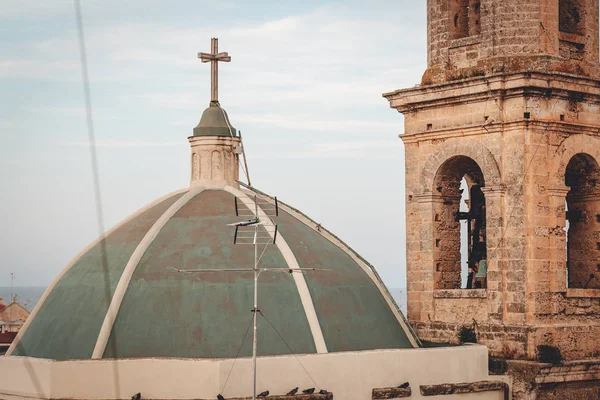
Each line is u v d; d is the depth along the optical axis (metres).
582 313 46.12
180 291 41.47
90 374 38.62
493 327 45.41
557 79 45.31
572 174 48.03
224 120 47.53
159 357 39.25
